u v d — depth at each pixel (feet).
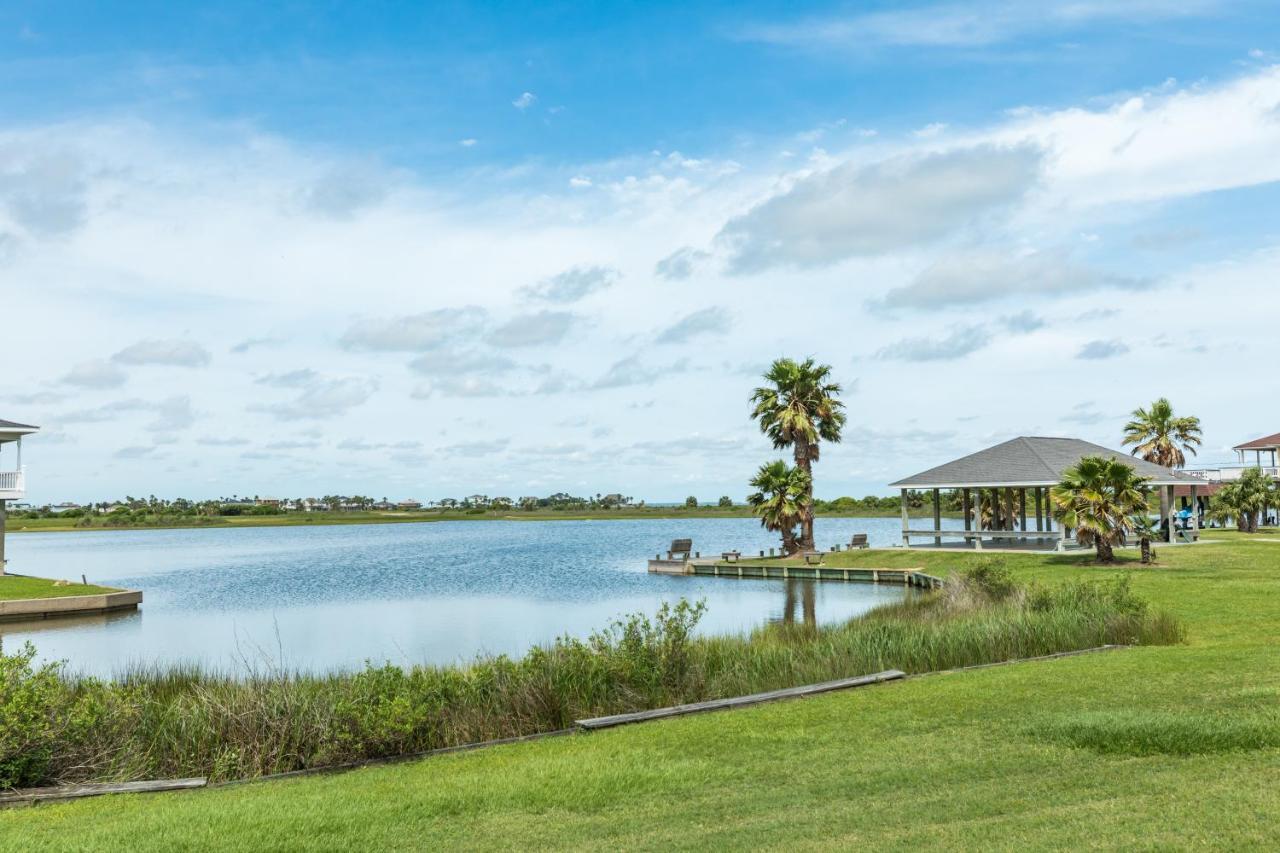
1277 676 35.14
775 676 42.45
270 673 50.26
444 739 34.58
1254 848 17.80
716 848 20.35
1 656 30.89
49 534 465.06
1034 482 117.50
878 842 19.89
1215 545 114.11
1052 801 21.71
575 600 103.76
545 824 22.85
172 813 24.72
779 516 144.05
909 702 34.83
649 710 37.06
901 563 121.80
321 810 24.54
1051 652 46.37
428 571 159.94
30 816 25.55
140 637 78.38
